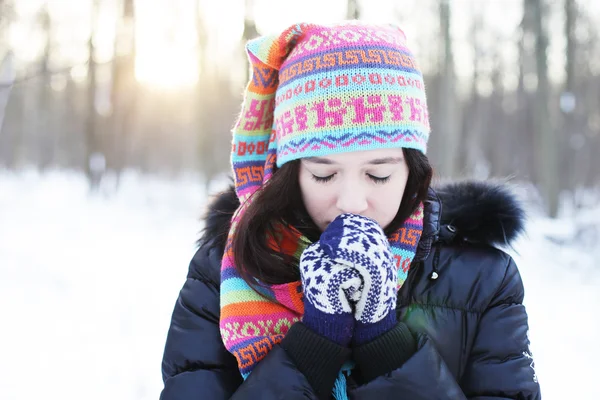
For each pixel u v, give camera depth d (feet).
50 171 84.48
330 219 3.73
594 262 20.12
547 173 34.14
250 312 3.79
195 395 3.71
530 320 13.61
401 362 3.41
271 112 4.25
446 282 4.09
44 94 83.71
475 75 60.49
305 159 3.67
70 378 9.59
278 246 3.97
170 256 20.59
